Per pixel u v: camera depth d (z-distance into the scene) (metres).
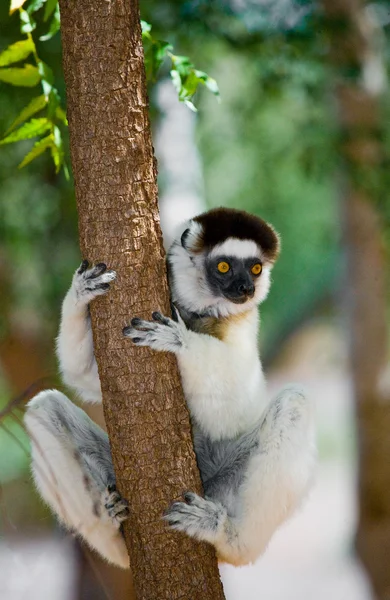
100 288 7.62
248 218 10.65
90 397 9.42
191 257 10.07
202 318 9.85
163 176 17.56
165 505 7.67
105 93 7.44
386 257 17.41
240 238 10.16
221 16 13.53
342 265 17.94
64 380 9.22
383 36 16.00
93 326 7.80
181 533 7.77
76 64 7.48
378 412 17.22
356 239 17.39
